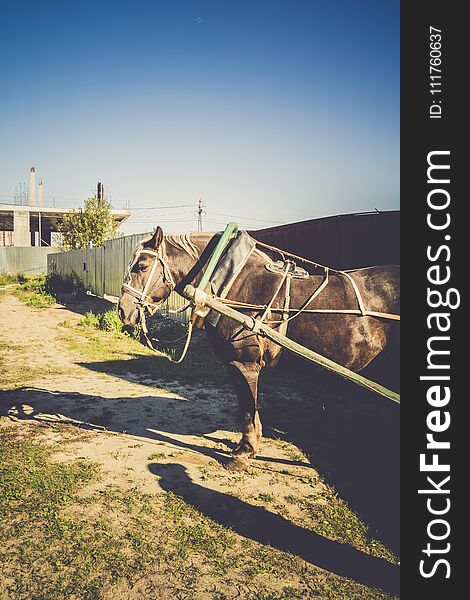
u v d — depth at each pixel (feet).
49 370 27.32
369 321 12.00
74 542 10.46
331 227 23.08
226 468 14.46
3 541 10.44
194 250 14.38
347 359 12.26
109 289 59.93
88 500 12.31
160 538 10.75
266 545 10.62
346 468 14.64
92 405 20.74
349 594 9.04
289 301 12.91
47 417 18.99
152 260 14.24
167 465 14.67
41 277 104.32
